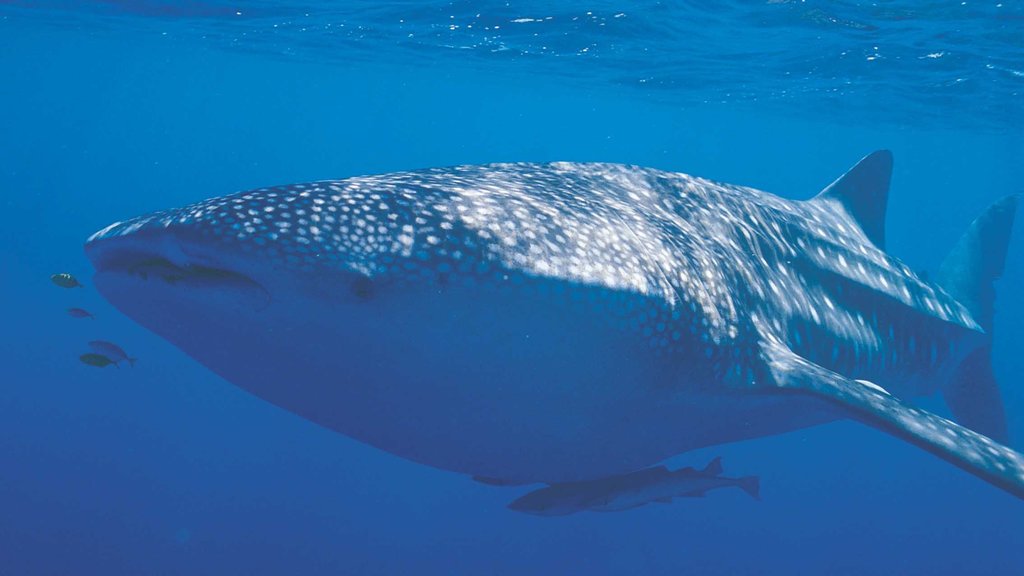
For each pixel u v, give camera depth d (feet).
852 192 22.65
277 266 9.00
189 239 8.99
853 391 13.10
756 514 58.70
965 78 68.64
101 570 39.24
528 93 142.41
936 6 45.93
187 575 39.86
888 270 20.83
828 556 51.39
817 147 197.16
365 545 46.09
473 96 169.17
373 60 112.06
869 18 50.34
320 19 75.10
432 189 10.82
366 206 9.95
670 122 174.70
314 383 10.12
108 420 63.16
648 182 15.64
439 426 10.71
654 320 11.39
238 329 9.57
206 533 44.88
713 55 70.74
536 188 12.59
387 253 9.50
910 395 22.21
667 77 90.38
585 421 11.36
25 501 45.88
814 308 17.25
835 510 61.52
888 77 72.23
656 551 50.49
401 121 327.47
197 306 9.39
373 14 68.49
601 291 10.65
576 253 10.77
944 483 76.79
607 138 274.57
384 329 9.55
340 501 52.37
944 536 58.44
